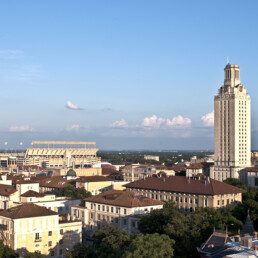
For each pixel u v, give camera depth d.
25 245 146.25
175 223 141.38
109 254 123.69
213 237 118.50
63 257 154.62
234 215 182.25
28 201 198.75
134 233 171.38
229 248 106.88
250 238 106.44
